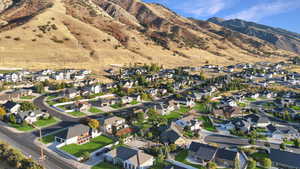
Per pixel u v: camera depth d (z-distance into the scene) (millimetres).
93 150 62812
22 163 50531
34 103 105188
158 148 61719
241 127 82812
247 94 143375
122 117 90750
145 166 54594
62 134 66875
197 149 61844
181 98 120812
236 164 53594
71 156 58281
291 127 83188
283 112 107062
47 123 81688
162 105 102250
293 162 57812
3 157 53594
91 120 76250
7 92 119438
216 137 77375
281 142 75375
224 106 112250
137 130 78562
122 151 57969
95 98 119875
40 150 61188
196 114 102562
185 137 75438
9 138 67250
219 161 58938
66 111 95750
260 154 65250
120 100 112188
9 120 80688
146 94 125125
